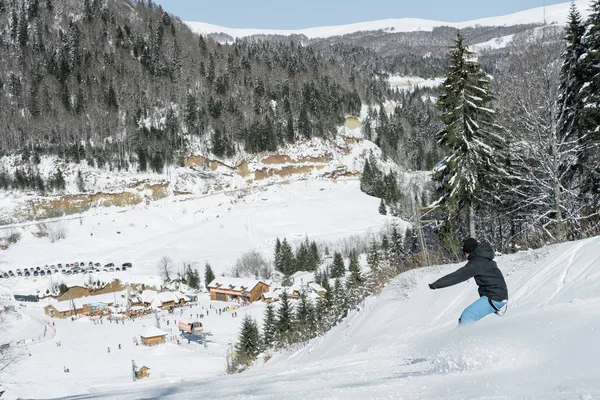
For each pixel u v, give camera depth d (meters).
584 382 2.93
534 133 21.56
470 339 5.16
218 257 106.81
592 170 21.58
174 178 146.50
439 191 28.23
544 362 3.71
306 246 99.56
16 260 107.38
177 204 139.12
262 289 89.44
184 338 66.69
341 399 3.83
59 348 63.50
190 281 95.38
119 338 68.94
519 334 4.74
